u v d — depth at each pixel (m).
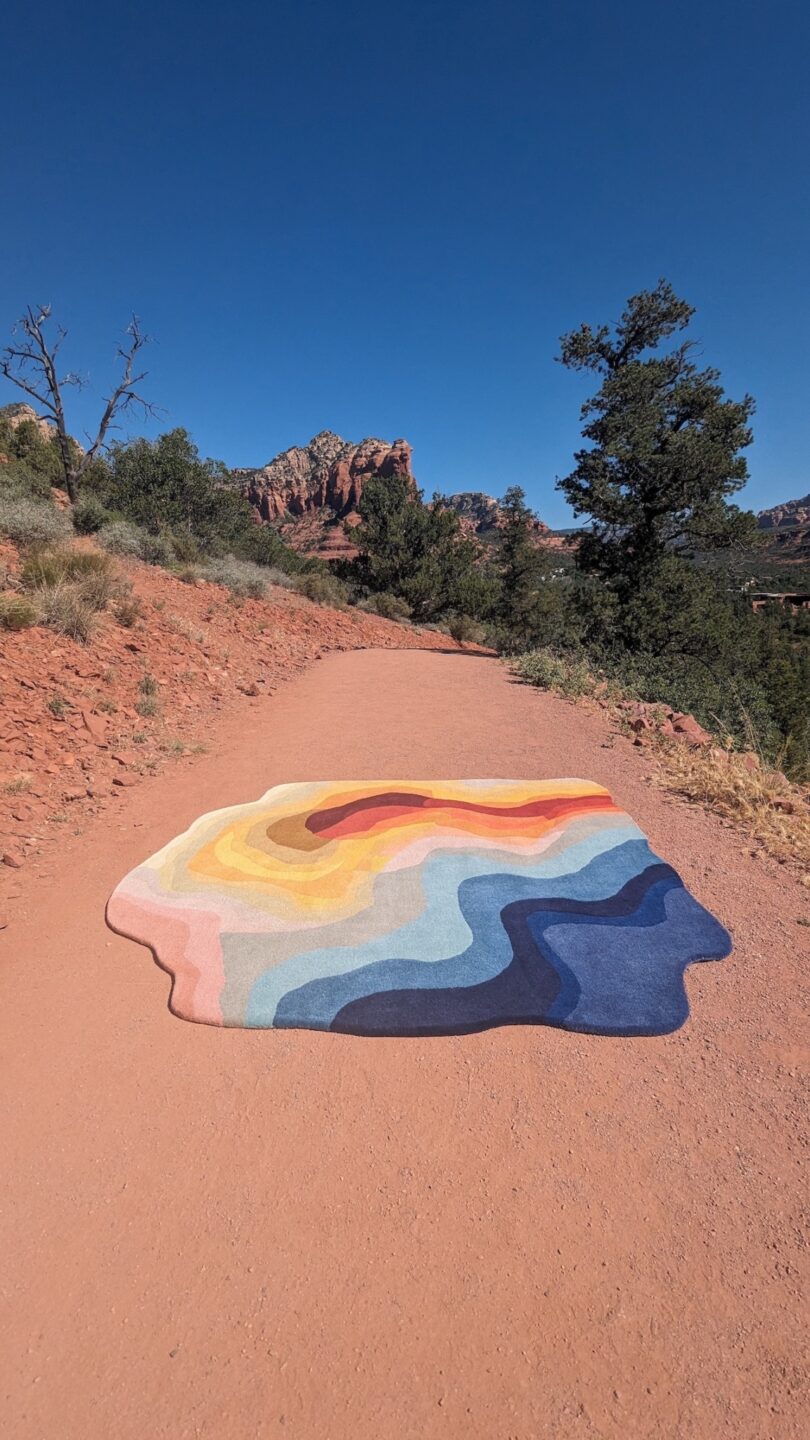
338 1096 2.45
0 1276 1.90
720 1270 1.81
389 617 24.67
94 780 5.49
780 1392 1.54
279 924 3.47
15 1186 2.17
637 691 9.99
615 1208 2.00
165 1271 1.89
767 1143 2.19
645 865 4.00
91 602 8.73
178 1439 1.52
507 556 38.78
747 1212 1.97
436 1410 1.55
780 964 3.06
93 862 4.24
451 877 3.89
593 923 3.38
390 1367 1.64
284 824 4.70
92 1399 1.61
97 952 3.33
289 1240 1.96
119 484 19.80
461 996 2.88
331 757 6.34
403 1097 2.43
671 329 19.28
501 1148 2.21
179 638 9.79
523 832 4.52
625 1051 2.59
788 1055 2.54
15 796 4.92
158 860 4.20
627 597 18.95
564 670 10.92
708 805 4.99
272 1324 1.74
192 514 20.53
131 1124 2.37
